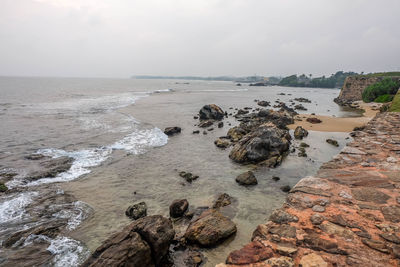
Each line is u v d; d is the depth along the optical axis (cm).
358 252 450
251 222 1127
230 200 1345
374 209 593
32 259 905
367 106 5775
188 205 1300
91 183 1562
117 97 7531
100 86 13988
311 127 3294
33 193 1395
